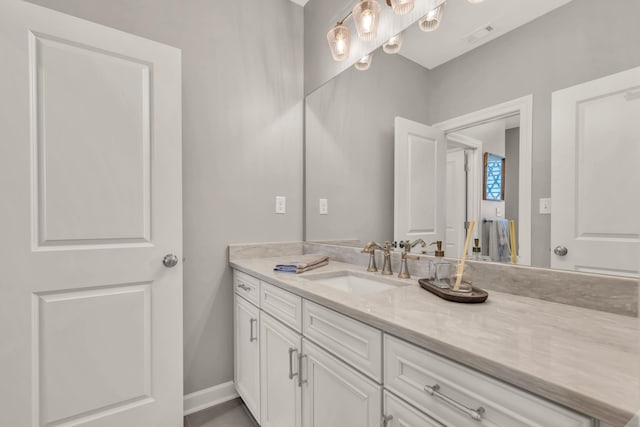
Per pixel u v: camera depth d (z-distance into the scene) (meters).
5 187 1.11
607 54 0.83
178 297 1.45
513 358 0.55
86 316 1.25
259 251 1.87
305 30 2.10
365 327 0.85
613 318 0.78
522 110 1.01
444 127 1.26
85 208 1.24
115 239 1.31
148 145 1.38
